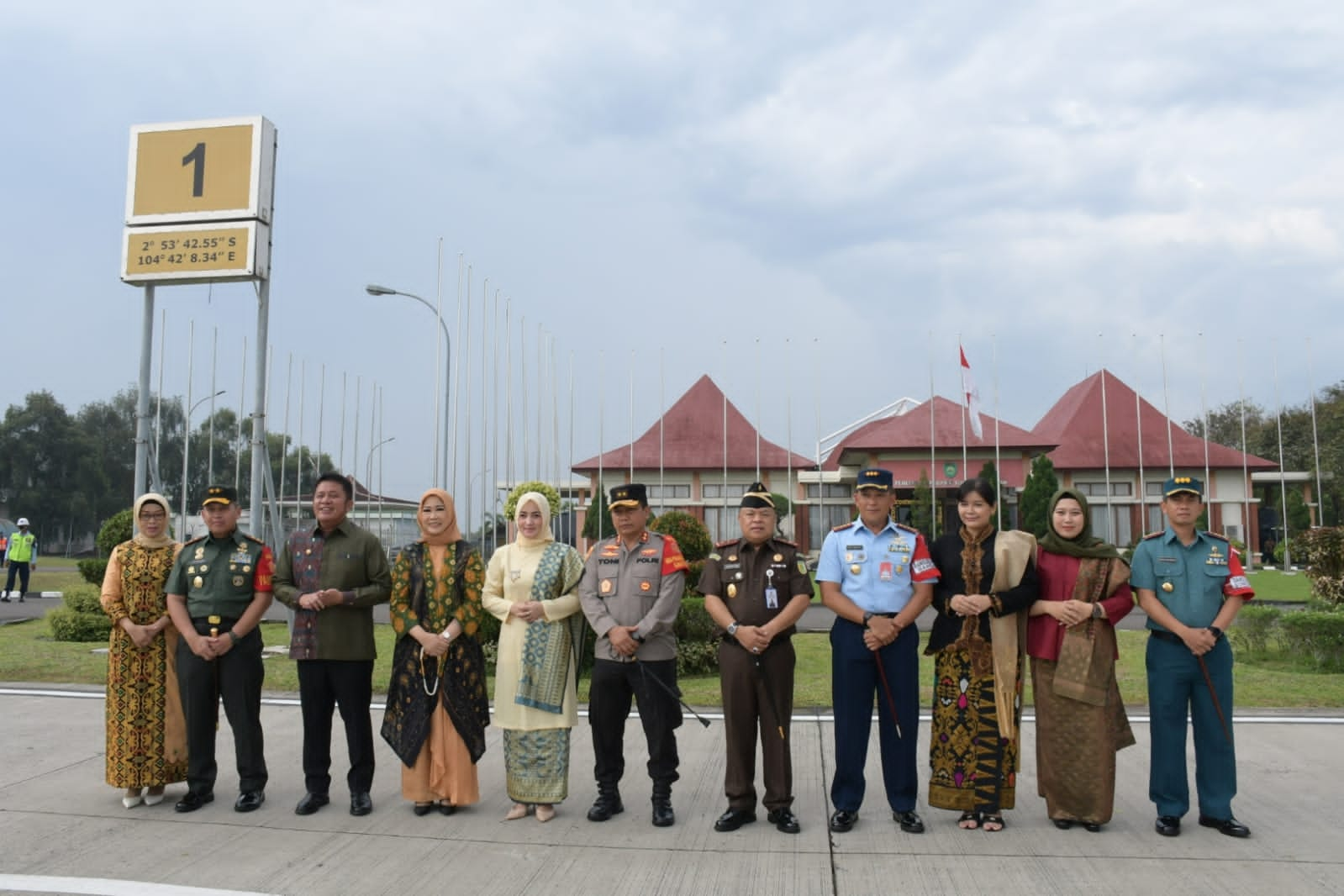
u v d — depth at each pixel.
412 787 5.50
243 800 5.56
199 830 5.20
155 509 5.82
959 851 4.83
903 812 5.23
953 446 38.16
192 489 60.56
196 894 4.26
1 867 4.61
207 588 5.56
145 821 5.36
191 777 5.57
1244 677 9.70
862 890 4.32
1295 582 26.62
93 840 5.03
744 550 5.40
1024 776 6.35
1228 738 5.13
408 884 4.41
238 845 4.96
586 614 5.47
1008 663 5.19
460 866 4.66
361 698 5.58
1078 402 42.84
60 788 6.00
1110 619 5.18
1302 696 8.75
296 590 5.60
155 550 5.79
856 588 5.29
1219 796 5.12
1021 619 5.29
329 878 4.48
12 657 10.82
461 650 5.60
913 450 38.69
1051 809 5.23
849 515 40.28
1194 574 5.19
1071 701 5.20
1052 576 5.31
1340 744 7.09
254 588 5.71
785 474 40.25
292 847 4.92
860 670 5.25
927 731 7.80
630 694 5.55
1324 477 44.50
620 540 5.56
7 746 7.06
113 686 5.61
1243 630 11.56
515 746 5.43
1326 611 11.20
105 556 16.05
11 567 19.73
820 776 6.35
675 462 39.31
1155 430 41.47
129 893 4.27
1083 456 40.53
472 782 5.54
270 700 8.95
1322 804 5.63
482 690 5.66
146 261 13.20
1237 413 58.19
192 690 5.55
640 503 5.47
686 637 10.49
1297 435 52.22
